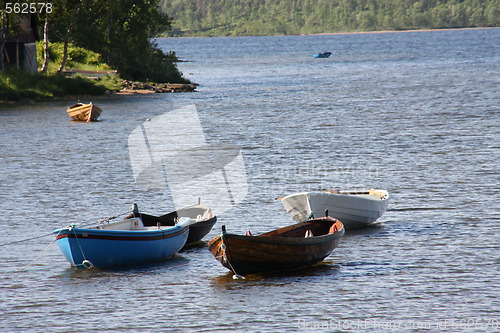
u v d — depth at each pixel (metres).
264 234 72.38
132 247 70.81
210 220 82.06
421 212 93.94
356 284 65.12
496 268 68.56
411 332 54.28
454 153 140.25
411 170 123.81
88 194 107.38
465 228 84.50
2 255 75.62
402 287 64.00
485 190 105.69
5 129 184.38
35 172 125.38
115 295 62.94
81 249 69.06
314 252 69.44
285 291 63.53
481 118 198.88
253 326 55.66
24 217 92.69
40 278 68.00
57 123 196.88
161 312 58.75
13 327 56.03
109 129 185.00
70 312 59.00
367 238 81.88
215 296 62.38
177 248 75.69
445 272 67.88
